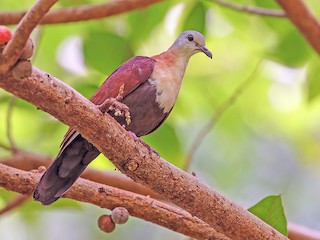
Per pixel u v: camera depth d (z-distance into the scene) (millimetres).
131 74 8641
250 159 16062
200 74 14141
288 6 10562
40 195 7648
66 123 6703
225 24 13711
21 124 12875
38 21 5949
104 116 6734
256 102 15125
